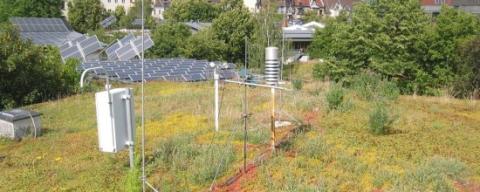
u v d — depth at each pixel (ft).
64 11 265.34
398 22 96.43
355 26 99.19
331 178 30.07
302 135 39.70
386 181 29.84
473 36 93.30
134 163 26.73
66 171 33.50
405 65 95.81
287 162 33.04
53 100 73.46
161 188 28.89
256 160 33.47
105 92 28.19
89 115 55.36
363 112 49.78
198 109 53.42
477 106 62.49
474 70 87.66
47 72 77.46
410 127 44.91
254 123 44.21
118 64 105.40
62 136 45.03
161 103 59.98
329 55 106.01
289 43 141.59
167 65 113.19
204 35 170.30
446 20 99.96
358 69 98.48
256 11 165.68
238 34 169.07
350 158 33.58
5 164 35.96
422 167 31.45
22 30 158.51
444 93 91.20
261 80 63.87
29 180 32.01
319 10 319.88
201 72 106.32
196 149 35.76
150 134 43.06
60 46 130.41
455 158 34.65
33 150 40.09
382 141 38.93
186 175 31.42
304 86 75.82
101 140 28.73
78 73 86.74
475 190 29.01
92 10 230.89
